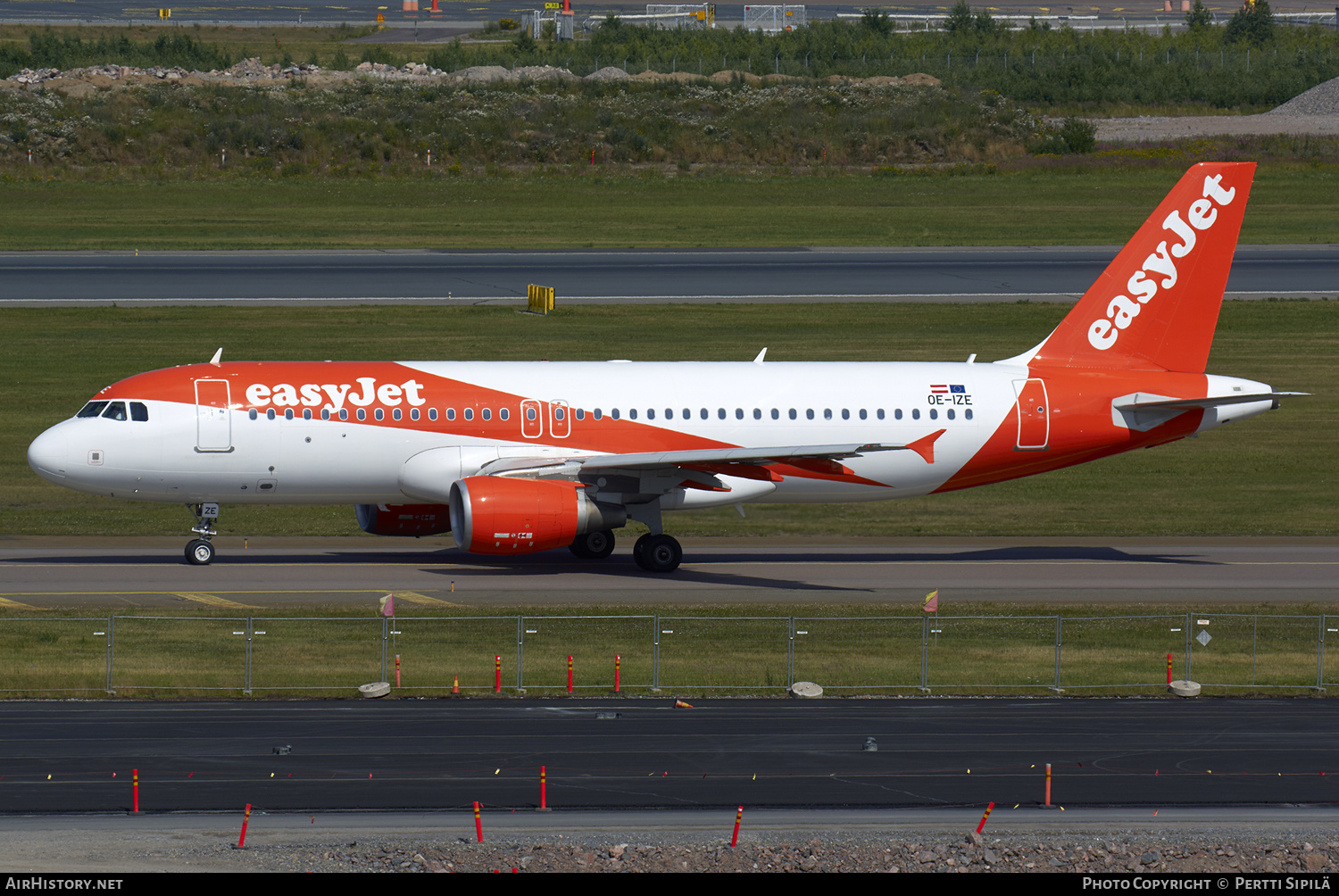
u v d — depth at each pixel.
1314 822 109.56
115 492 196.50
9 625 160.50
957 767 120.50
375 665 149.50
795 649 159.25
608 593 188.12
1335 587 199.38
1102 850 103.44
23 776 113.44
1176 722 135.12
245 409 196.25
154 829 103.31
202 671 145.75
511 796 111.75
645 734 127.94
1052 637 166.88
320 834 103.12
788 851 101.94
